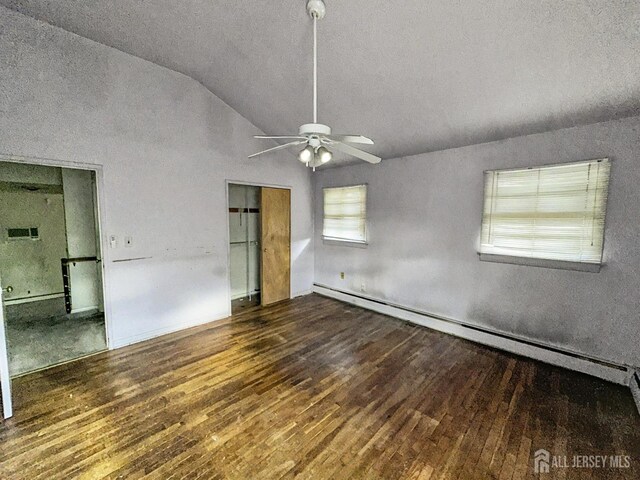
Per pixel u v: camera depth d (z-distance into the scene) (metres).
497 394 2.44
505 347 3.22
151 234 3.39
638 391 2.30
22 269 3.98
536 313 3.02
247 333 3.63
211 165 3.86
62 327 3.74
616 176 2.52
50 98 2.65
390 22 2.18
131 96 3.13
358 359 3.02
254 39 2.71
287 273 5.05
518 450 1.87
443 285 3.73
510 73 2.31
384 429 2.04
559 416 2.17
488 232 3.31
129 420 2.09
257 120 4.11
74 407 2.23
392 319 4.15
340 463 1.76
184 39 2.86
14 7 2.42
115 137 3.05
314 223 5.41
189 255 3.73
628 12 1.70
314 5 2.16
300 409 2.23
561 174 2.79
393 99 2.97
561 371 2.79
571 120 2.62
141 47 2.98
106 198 3.04
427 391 2.48
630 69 2.01
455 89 2.63
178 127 3.52
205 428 2.03
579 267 2.72
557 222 2.84
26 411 2.17
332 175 5.00
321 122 3.68
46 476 1.65
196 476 1.66
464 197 3.46
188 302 3.77
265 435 1.97
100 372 2.72
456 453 1.84
